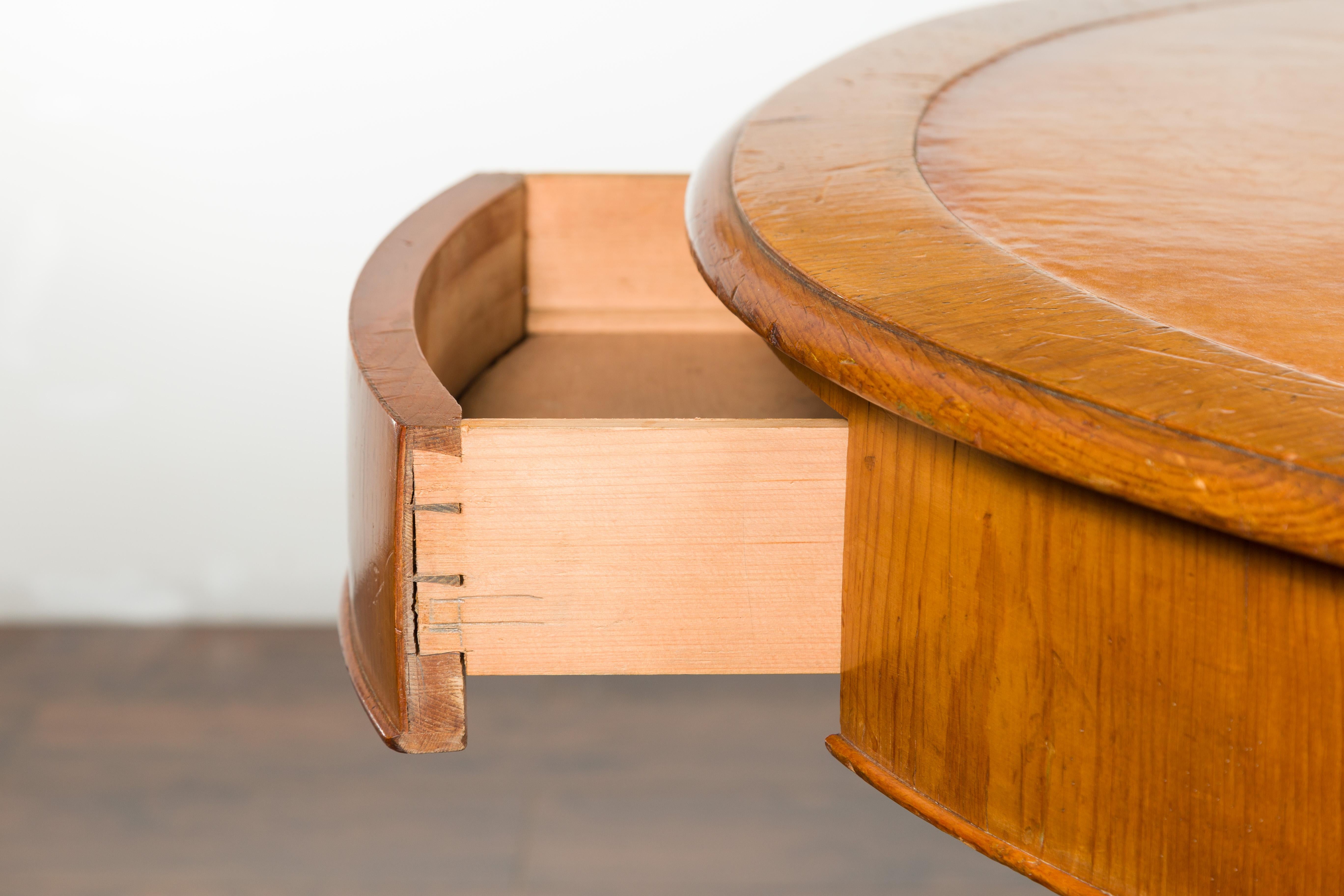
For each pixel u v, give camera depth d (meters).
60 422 3.33
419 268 1.26
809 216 1.18
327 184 3.19
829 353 1.07
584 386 1.37
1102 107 1.38
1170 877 1.05
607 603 1.13
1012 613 1.07
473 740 3.06
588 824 2.79
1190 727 1.03
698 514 1.12
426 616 1.13
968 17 1.75
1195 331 1.06
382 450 1.12
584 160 3.25
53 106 3.08
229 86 3.10
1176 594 1.02
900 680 1.12
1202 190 1.22
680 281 1.47
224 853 2.66
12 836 2.69
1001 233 1.16
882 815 2.84
